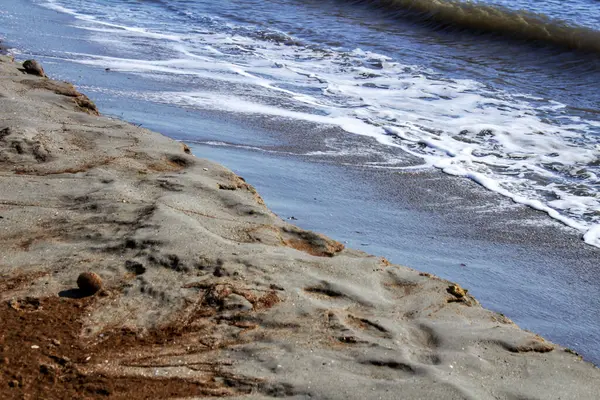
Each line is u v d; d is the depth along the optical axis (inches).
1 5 640.4
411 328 153.1
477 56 530.6
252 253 177.0
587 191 288.2
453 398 127.2
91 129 266.8
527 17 603.5
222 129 343.0
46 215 193.9
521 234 251.0
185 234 182.5
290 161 309.1
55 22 581.9
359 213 262.2
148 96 386.0
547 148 338.3
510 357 144.6
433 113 390.3
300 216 255.8
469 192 286.0
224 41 551.2
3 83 319.0
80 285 159.2
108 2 705.0
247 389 130.5
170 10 682.8
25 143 243.0
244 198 213.5
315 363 137.7
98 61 455.8
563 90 443.2
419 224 256.4
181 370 135.9
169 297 158.9
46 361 136.1
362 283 171.0
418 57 523.5
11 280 162.7
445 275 220.2
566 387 135.5
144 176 225.5
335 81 449.7
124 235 183.0
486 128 363.9
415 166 312.0
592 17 623.5
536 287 216.7
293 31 601.9
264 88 423.5
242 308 155.6
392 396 127.8
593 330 195.8
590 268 228.5
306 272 171.8
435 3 650.8
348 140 340.2
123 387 130.6
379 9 690.2
